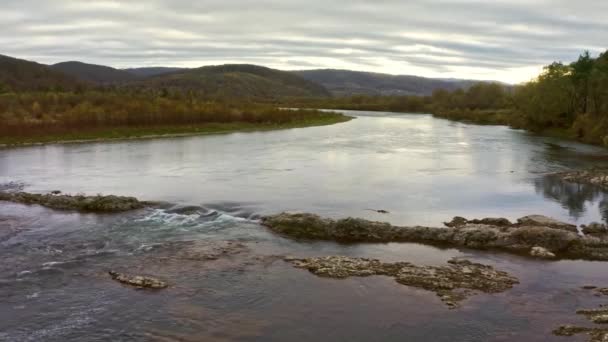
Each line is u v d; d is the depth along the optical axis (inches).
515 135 3590.1
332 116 5315.0
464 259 981.8
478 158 2368.4
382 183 1739.7
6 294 821.2
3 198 1478.8
